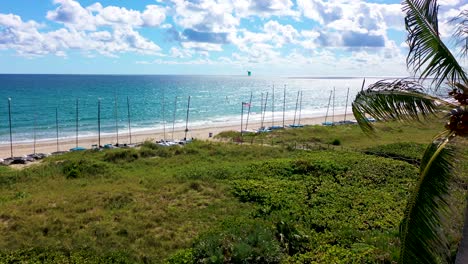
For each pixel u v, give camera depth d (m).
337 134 46.44
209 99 125.81
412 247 6.45
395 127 42.59
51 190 21.78
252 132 51.41
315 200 18.12
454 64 7.69
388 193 19.47
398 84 8.13
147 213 16.97
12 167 31.52
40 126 63.66
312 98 152.12
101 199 18.98
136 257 12.84
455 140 7.22
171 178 23.28
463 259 7.29
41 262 12.27
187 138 52.91
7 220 16.22
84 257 12.66
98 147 41.00
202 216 16.66
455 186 6.70
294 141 41.72
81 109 86.25
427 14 7.97
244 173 23.67
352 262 11.41
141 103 104.19
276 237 13.41
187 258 12.14
